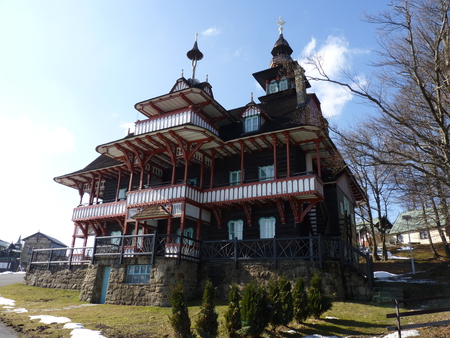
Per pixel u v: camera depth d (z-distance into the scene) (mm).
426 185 13938
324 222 20547
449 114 12875
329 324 11320
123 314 14031
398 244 40062
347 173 24781
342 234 21219
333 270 15508
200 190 21125
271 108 24797
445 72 12492
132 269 17656
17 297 19438
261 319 9859
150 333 11031
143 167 22328
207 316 10156
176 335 10266
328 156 21234
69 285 21703
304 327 11047
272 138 19453
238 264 17344
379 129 13992
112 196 27594
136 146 21875
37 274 23719
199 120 20562
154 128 21141
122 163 24938
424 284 16094
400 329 8703
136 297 16688
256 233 20219
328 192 22328
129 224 24562
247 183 19766
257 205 20469
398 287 15195
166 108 22734
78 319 13055
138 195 21688
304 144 20516
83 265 21750
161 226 23375
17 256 63531
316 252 16281
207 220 21453
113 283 17719
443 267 19984
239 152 22094
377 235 44312
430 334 9039
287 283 11266
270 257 16594
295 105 23266
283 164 20688
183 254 17312
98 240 19781
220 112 22859
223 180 22500
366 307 13508
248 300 9969
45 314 14156
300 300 11664
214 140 20266
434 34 12789
